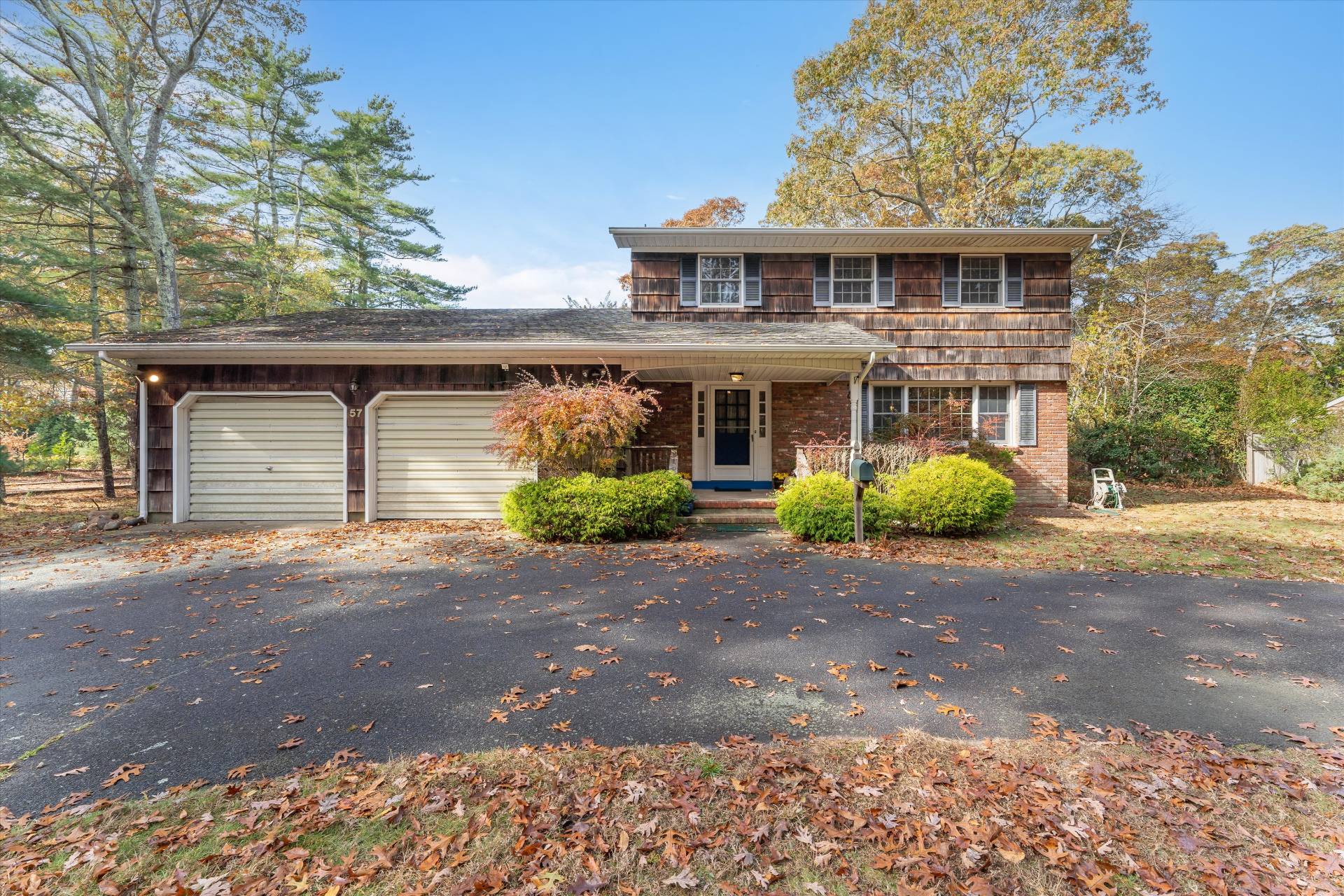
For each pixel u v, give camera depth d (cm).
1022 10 1551
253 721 326
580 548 773
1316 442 1352
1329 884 202
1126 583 601
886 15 1672
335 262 2519
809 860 214
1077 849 217
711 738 304
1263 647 429
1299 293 2117
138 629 477
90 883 206
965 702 344
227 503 985
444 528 921
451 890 201
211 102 1764
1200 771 268
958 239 1148
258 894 199
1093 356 1727
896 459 993
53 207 1480
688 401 1183
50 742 306
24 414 1480
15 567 679
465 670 393
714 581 611
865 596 557
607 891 202
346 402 981
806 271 1191
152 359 952
